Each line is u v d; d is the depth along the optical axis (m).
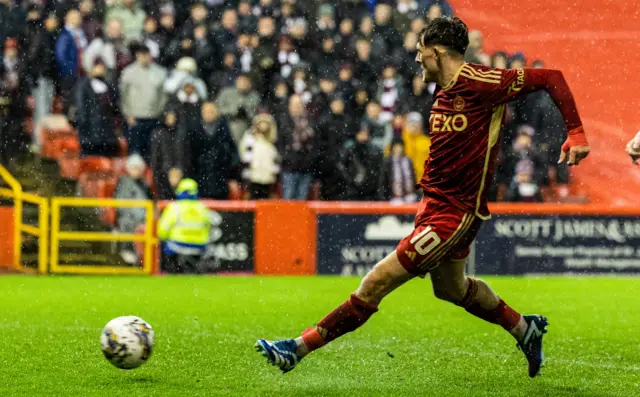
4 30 54.31
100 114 52.44
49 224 51.78
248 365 20.42
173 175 50.53
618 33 65.25
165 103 51.16
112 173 53.25
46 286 41.72
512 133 52.22
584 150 16.17
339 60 53.47
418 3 54.47
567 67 65.62
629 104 64.94
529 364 18.55
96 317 29.72
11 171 54.41
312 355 22.05
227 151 51.12
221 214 49.28
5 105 54.22
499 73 16.20
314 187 53.16
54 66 54.44
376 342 24.45
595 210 48.84
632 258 48.75
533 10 65.69
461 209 16.58
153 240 49.50
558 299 36.75
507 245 48.84
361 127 51.75
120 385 17.98
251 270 49.28
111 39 54.00
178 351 22.41
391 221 49.38
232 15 54.06
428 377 19.25
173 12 55.28
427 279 44.81
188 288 40.78
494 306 18.09
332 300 35.72
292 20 54.34
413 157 52.47
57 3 55.09
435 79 16.69
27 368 19.78
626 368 20.72
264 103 52.72
